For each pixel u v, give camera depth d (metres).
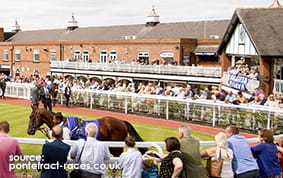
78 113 16.92
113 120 7.45
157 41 32.75
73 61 38.06
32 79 29.11
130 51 35.22
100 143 5.05
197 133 12.63
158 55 32.94
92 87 20.22
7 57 48.50
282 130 11.81
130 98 16.86
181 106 14.98
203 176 4.93
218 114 13.75
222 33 32.59
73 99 19.52
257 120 12.62
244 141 5.46
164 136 11.95
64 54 41.56
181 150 4.95
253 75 16.67
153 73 29.70
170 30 36.66
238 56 21.02
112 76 33.06
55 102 19.59
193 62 31.92
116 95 17.41
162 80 29.31
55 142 4.82
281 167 6.07
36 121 7.91
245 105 12.98
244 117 13.02
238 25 20.02
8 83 23.56
